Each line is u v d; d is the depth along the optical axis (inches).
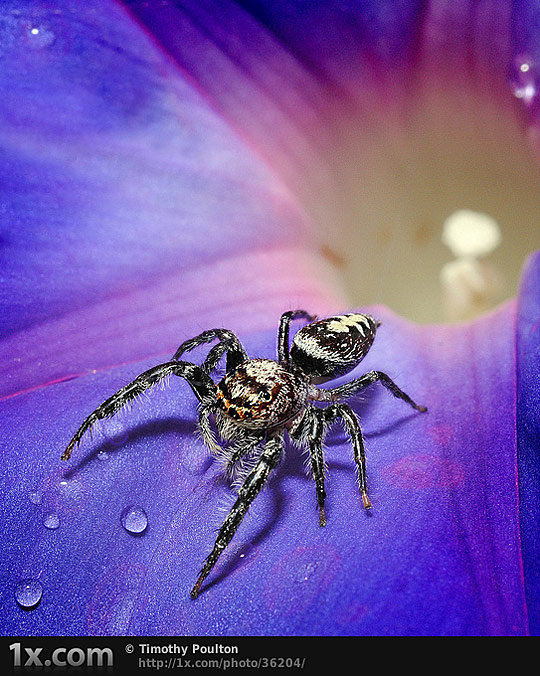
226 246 2.5
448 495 2.2
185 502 2.2
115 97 2.5
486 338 2.5
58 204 2.4
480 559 2.1
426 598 2.1
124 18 2.5
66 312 2.4
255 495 2.2
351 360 2.4
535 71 2.5
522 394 2.3
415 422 2.3
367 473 2.3
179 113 2.5
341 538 2.2
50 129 2.4
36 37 2.5
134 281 2.4
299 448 2.3
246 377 2.3
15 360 2.3
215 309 2.5
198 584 2.1
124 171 2.5
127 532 2.2
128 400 2.2
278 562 2.1
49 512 2.2
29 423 2.2
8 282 2.3
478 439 2.3
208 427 2.3
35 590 2.1
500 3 2.5
